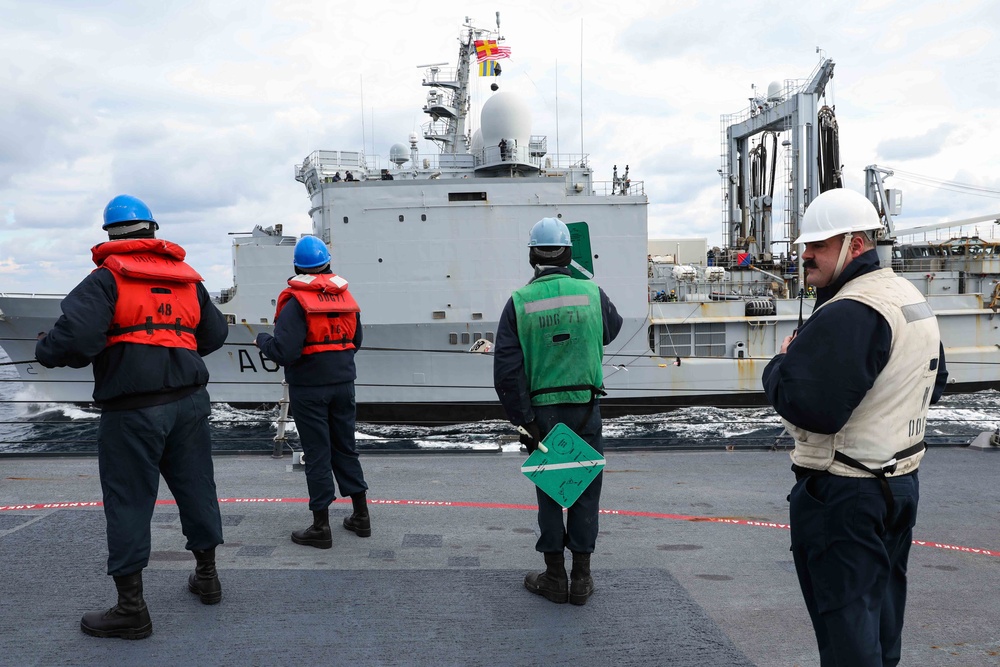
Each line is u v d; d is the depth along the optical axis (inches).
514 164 809.5
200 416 120.3
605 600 130.7
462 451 276.5
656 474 245.9
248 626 116.6
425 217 733.9
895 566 83.9
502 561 152.0
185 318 116.3
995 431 284.0
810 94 1011.9
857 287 77.0
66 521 171.5
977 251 1038.4
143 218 114.3
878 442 76.3
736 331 844.0
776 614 127.4
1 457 262.1
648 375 808.3
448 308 739.4
